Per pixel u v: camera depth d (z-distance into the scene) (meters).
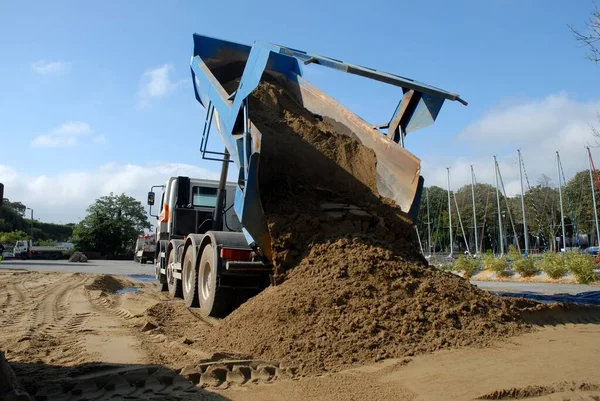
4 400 3.27
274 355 5.01
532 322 5.95
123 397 4.05
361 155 8.52
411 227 7.35
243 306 6.44
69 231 98.00
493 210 58.34
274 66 10.28
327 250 6.51
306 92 9.97
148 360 5.20
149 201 14.62
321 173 8.18
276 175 7.73
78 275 18.97
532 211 48.09
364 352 4.90
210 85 9.65
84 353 5.56
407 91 8.32
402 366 4.57
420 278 6.17
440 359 4.70
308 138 8.71
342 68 7.09
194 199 12.80
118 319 8.29
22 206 88.31
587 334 5.59
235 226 11.90
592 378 4.15
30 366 5.03
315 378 4.41
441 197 64.44
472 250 59.72
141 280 18.78
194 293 9.01
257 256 7.68
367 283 5.89
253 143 7.51
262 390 4.18
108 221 56.19
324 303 5.60
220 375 4.52
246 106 7.73
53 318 8.38
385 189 8.02
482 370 4.39
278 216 7.10
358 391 4.03
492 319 5.67
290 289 6.05
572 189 47.72
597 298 11.10
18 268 26.97
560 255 20.06
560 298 11.12
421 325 5.34
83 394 4.15
